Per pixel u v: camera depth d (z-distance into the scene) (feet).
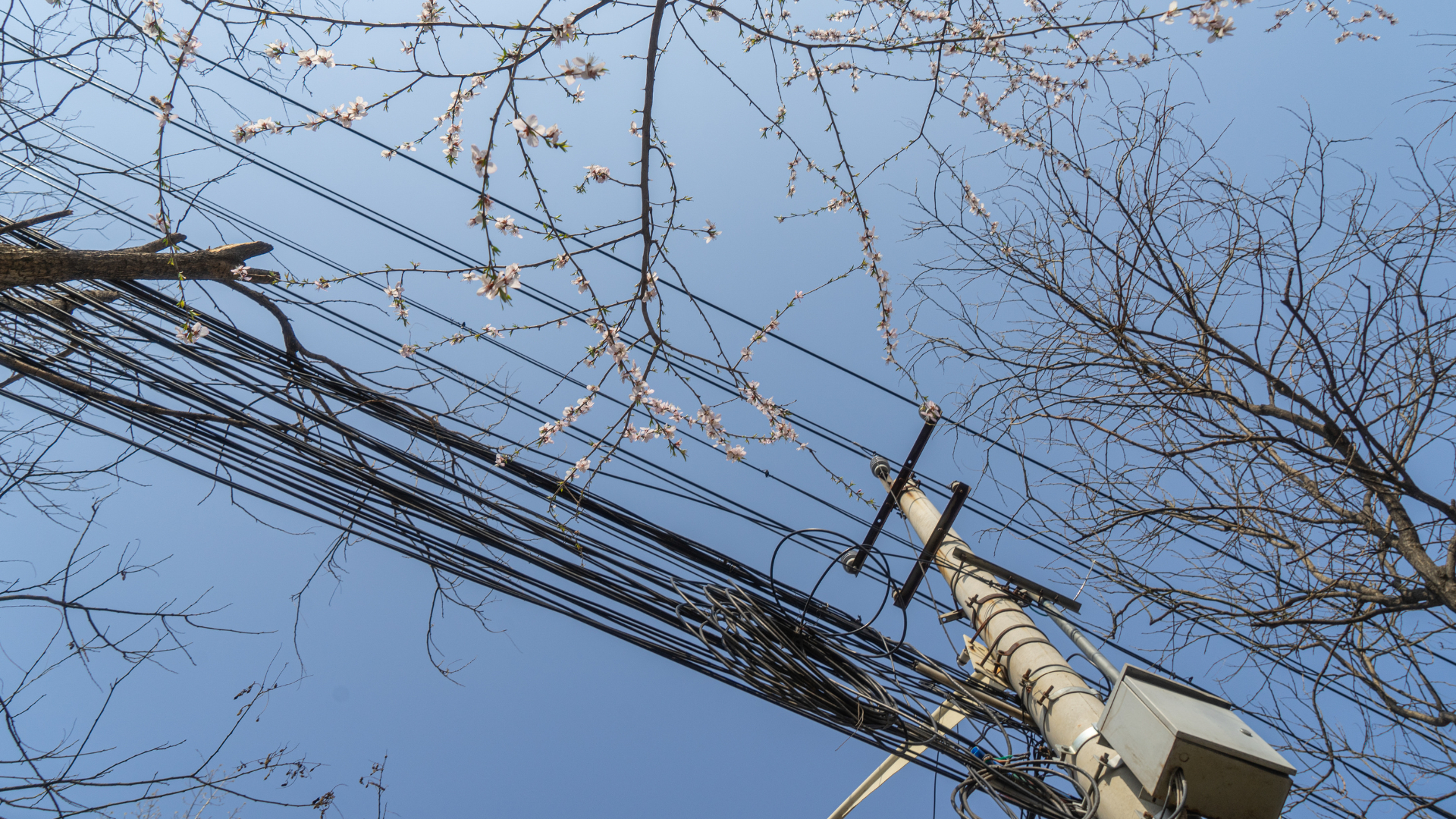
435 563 11.84
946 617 13.92
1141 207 11.73
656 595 12.75
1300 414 11.28
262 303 14.47
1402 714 10.77
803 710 12.31
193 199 13.14
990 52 11.34
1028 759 11.74
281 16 8.39
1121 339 11.70
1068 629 12.47
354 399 13.62
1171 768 9.27
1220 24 10.82
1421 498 9.94
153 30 9.76
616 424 11.59
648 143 8.78
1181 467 11.82
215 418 11.79
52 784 11.88
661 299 10.60
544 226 9.12
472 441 13.43
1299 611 11.30
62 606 12.43
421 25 8.20
